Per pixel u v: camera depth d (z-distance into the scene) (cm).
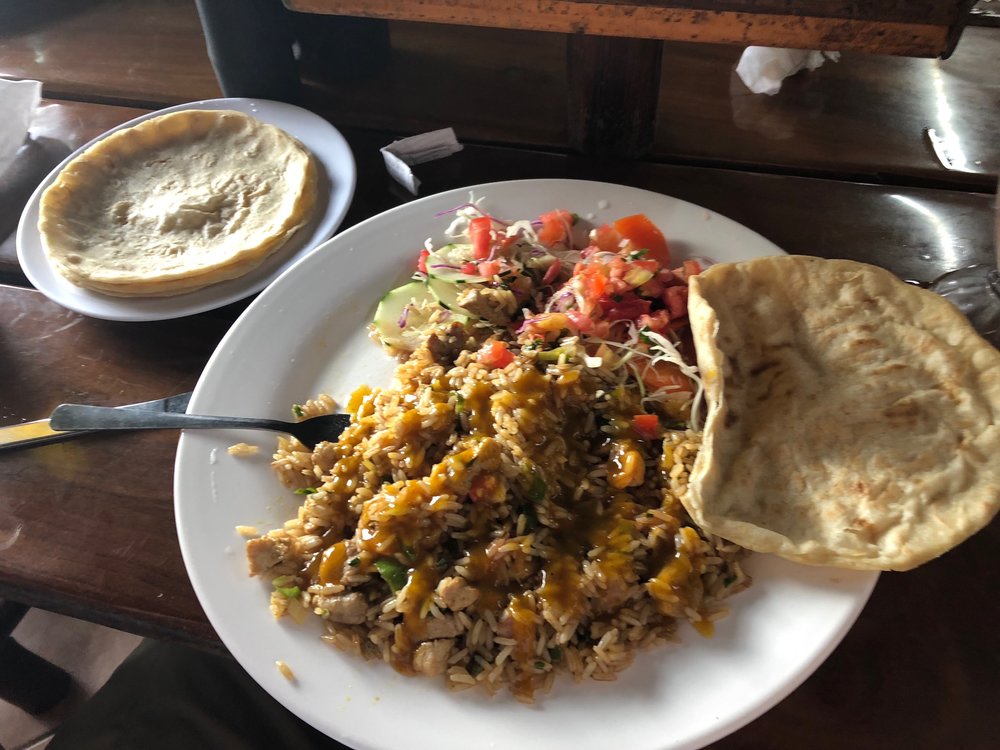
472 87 51
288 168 44
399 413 31
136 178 45
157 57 57
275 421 32
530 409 30
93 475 34
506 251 38
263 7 46
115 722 39
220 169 45
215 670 40
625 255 36
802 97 47
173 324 40
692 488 27
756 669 25
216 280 39
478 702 25
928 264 38
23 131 49
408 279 39
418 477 30
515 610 27
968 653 26
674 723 24
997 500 26
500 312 36
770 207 41
